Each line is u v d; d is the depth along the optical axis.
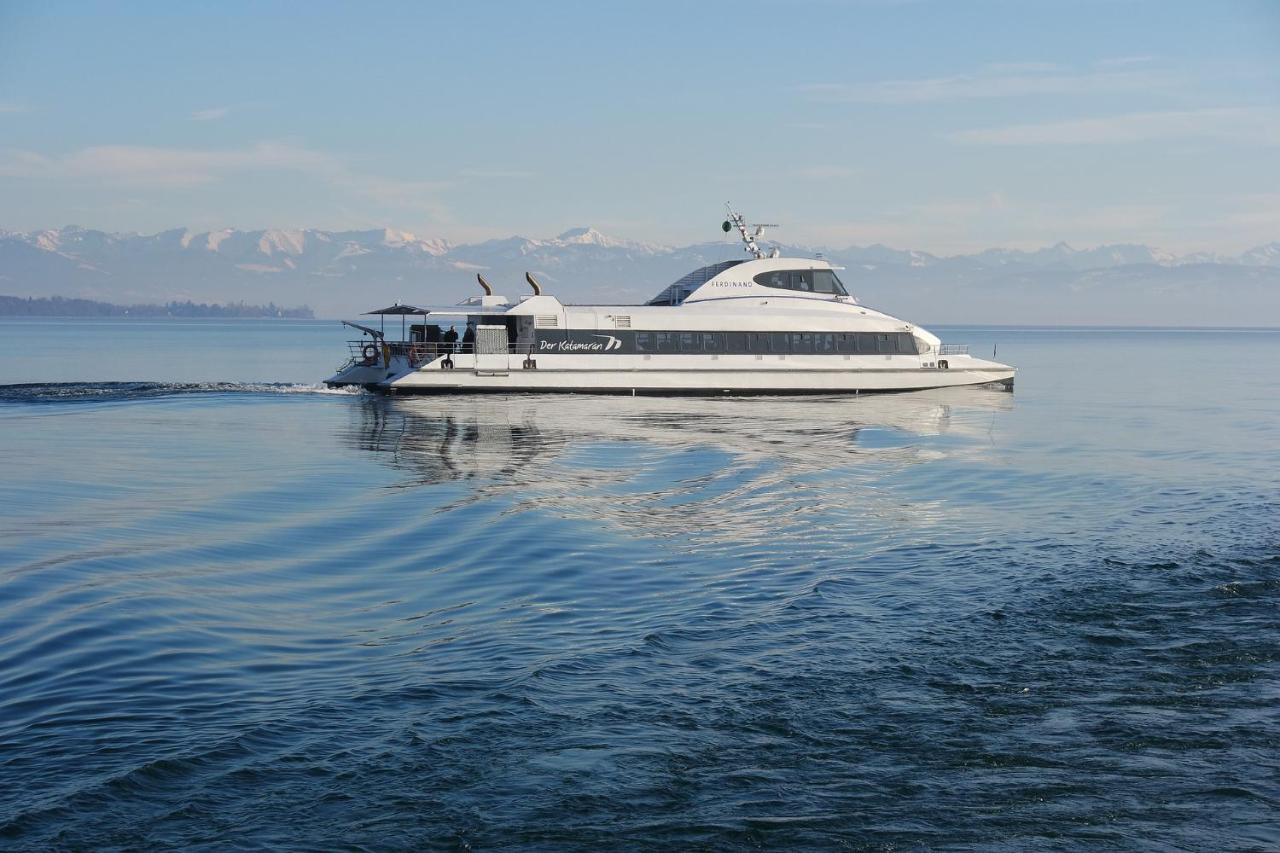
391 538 22.25
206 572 18.95
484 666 13.59
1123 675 13.50
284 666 13.60
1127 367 125.19
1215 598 17.16
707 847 9.34
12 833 9.23
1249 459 37.19
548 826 9.63
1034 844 9.41
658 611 16.36
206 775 10.37
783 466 33.75
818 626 15.52
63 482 30.31
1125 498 28.02
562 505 26.39
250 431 43.78
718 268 62.84
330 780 10.36
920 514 25.31
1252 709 12.37
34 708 11.95
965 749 11.27
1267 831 9.62
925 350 62.94
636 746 11.20
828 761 10.95
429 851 9.23
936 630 15.35
